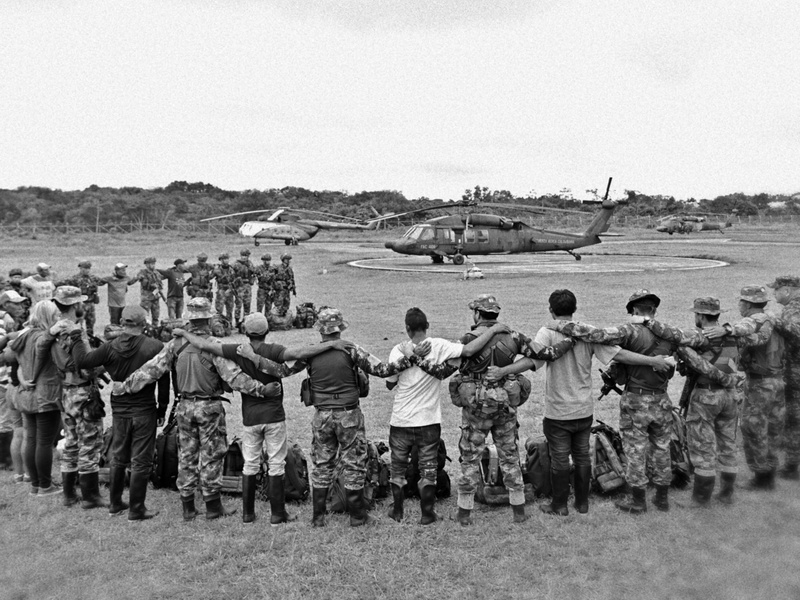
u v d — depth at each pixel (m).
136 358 4.68
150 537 4.43
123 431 4.71
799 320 4.87
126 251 40.62
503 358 4.46
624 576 3.71
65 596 3.66
